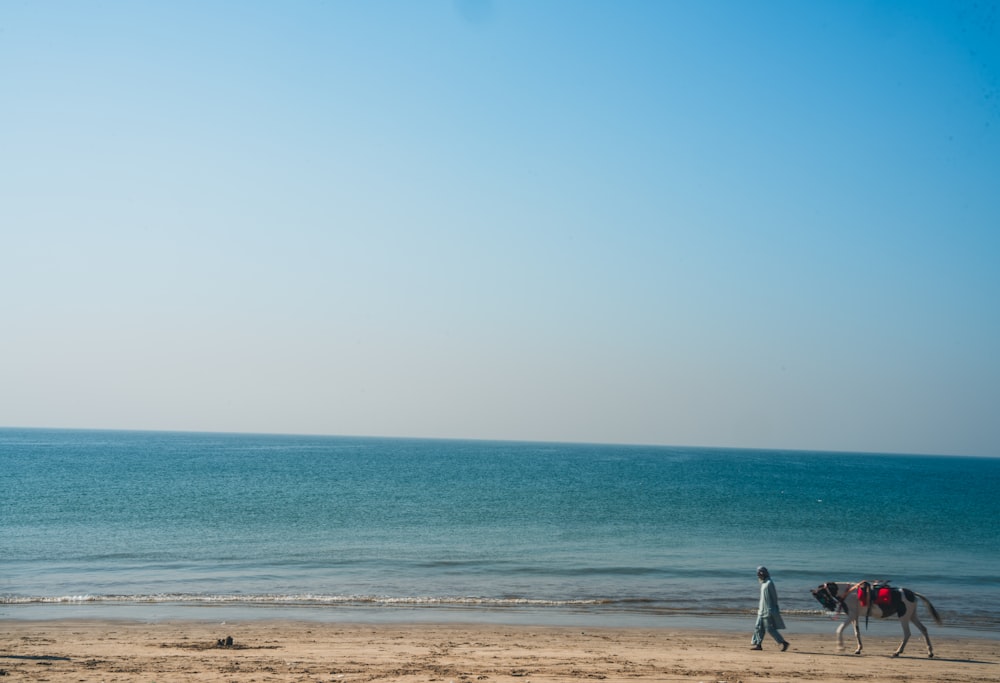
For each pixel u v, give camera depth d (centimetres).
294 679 1358
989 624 2325
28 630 1941
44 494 6250
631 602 2528
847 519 5603
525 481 9719
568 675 1459
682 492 8356
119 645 1702
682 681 1430
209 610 2270
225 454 16350
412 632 2002
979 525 5422
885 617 1838
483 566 3177
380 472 10962
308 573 2945
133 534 3966
